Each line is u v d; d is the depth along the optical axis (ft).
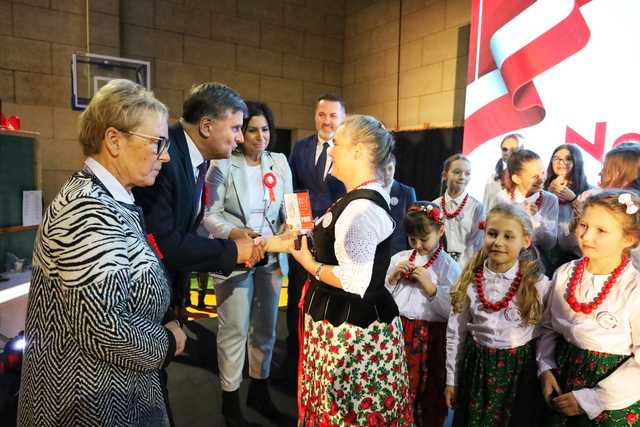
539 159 8.40
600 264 4.31
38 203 9.60
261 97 18.04
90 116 3.11
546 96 9.00
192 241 4.55
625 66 7.82
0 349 7.47
